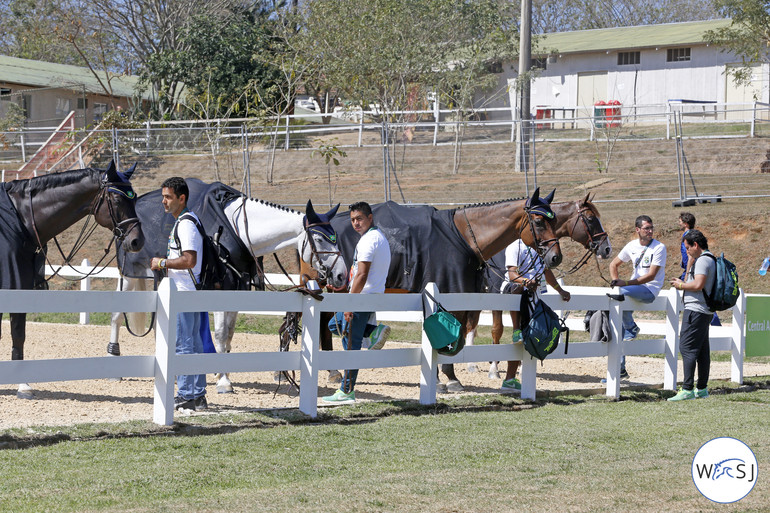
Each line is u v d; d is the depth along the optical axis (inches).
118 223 372.8
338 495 227.1
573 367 543.2
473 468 263.1
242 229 391.5
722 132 1274.6
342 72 1387.8
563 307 410.0
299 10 1601.9
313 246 363.9
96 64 1818.4
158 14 1658.5
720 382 478.0
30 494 219.5
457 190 1003.3
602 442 307.7
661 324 567.5
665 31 1726.1
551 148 1168.8
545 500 227.1
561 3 2559.1
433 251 402.6
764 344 493.7
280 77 1525.6
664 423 347.6
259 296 325.7
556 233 463.2
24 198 374.9
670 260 782.5
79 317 711.1
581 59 1712.6
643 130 1334.9
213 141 1111.6
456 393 410.6
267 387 417.4
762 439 315.0
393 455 277.4
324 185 1060.5
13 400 354.9
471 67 1397.6
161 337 300.7
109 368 293.7
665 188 948.0
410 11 1406.3
